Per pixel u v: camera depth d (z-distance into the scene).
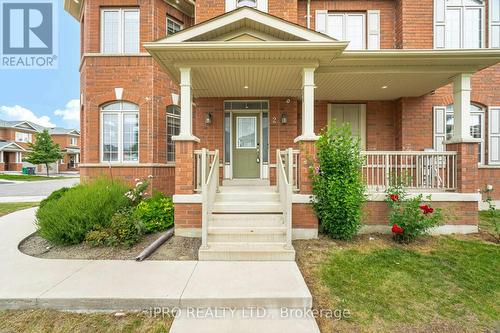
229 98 8.39
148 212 5.98
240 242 5.01
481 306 3.48
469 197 6.02
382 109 8.84
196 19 8.28
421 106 8.39
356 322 3.17
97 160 8.69
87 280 3.84
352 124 8.92
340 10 8.78
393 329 3.07
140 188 7.12
